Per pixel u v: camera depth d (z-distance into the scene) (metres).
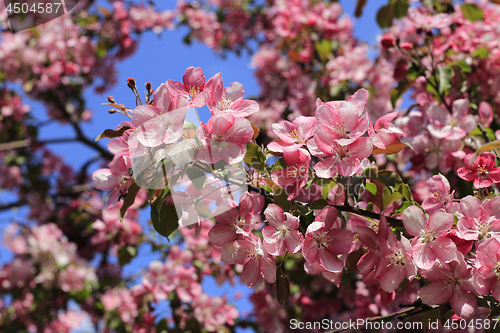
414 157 0.79
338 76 1.18
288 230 0.55
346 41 1.42
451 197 0.57
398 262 0.54
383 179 0.55
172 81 0.56
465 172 0.61
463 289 0.54
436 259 0.54
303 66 1.44
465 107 0.75
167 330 1.14
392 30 1.10
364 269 0.56
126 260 1.25
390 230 0.54
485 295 0.55
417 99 0.85
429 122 0.77
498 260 0.52
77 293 1.50
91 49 1.78
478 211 0.54
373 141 0.56
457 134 0.74
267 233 0.55
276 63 1.58
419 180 0.92
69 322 1.50
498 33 0.90
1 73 1.67
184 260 1.22
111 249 1.76
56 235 1.61
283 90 1.59
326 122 0.55
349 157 0.54
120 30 1.88
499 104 0.89
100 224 1.29
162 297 1.17
